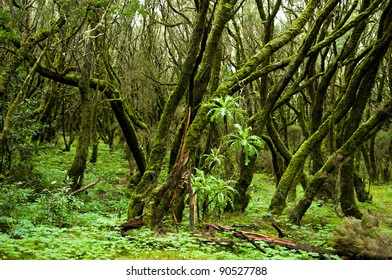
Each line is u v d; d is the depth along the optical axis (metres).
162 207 7.02
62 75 10.76
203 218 7.80
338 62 11.63
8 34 9.84
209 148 9.23
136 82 15.95
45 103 17.23
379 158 22.17
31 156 11.98
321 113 12.44
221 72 16.77
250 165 10.05
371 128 9.52
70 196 8.68
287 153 12.70
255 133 9.68
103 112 20.53
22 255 5.51
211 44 8.37
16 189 9.11
